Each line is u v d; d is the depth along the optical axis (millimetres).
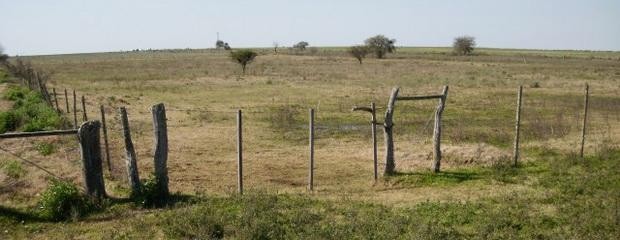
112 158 17000
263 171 16547
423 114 28375
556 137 20891
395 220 10727
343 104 32500
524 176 14680
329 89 42219
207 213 11023
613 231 10234
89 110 28844
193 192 13609
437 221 11062
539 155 17219
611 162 15602
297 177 15914
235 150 19578
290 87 44219
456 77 54031
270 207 11633
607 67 74750
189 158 18062
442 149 17500
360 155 18578
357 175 16047
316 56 118438
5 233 10516
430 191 13727
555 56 123688
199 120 26297
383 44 104500
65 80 54219
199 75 59875
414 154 17672
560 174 14711
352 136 22297
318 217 11156
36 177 13852
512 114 28328
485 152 17188
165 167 12422
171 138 21469
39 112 22516
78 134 11688
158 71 69438
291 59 102188
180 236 10242
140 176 15164
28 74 35719
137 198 12117
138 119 26156
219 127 24375
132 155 12219
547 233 10297
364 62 89375
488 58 105125
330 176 15977
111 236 10188
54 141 18203
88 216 11344
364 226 10414
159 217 11219
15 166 14656
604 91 40062
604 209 11359
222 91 41281
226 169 16719
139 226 10648
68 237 10312
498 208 11875
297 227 10523
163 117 12312
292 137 22047
